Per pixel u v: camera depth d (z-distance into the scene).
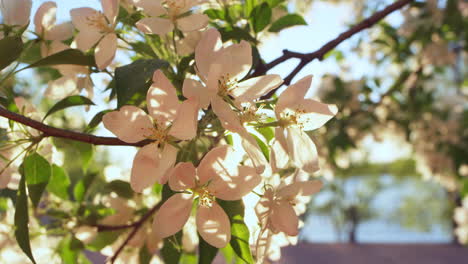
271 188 0.30
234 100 0.28
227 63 0.28
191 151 0.30
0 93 0.32
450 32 0.84
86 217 0.41
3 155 0.33
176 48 0.33
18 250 0.41
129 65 0.28
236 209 0.30
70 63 0.31
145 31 0.30
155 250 0.40
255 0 0.38
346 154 0.96
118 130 0.28
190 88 0.27
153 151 0.28
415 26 0.81
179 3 0.31
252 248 0.33
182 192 0.28
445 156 1.02
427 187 3.51
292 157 0.29
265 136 0.31
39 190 0.32
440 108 1.02
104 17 0.31
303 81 0.29
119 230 0.41
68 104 0.32
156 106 0.27
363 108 0.92
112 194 0.42
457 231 1.09
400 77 0.90
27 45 0.33
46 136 0.31
